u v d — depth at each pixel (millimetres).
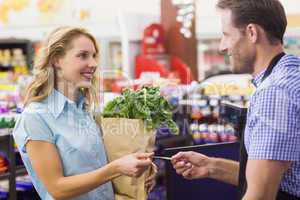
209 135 3680
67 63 2123
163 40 6641
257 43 1764
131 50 6258
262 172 1640
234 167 2225
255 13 1740
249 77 3701
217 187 2486
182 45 6711
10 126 3178
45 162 2047
